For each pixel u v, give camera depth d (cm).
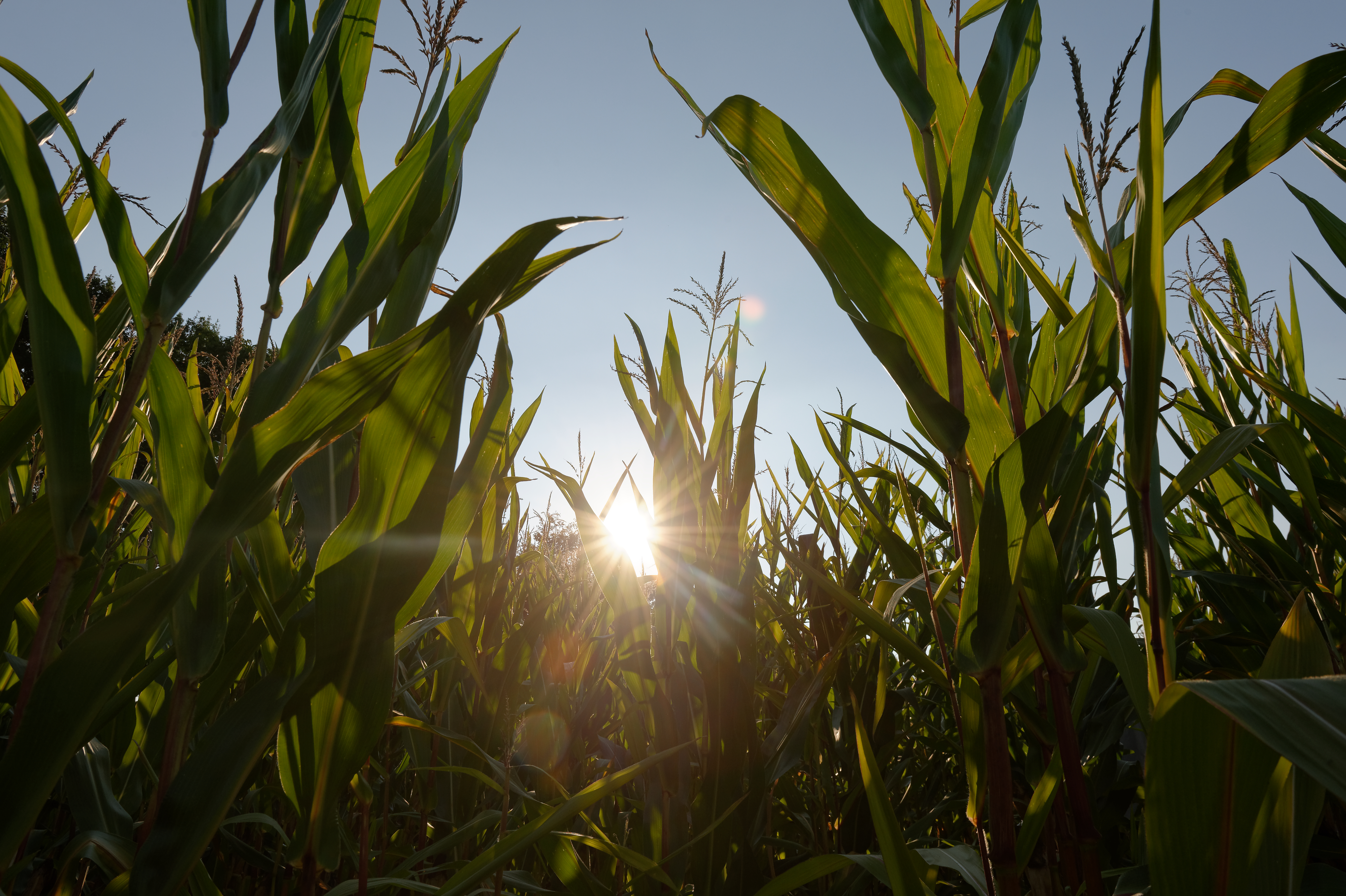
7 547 88
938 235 101
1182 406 186
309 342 87
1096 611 100
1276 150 99
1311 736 42
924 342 104
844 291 107
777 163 104
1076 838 105
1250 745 58
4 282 160
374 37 111
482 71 105
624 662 149
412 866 121
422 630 118
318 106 106
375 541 78
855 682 160
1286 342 202
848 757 155
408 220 91
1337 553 182
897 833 75
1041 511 103
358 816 162
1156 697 89
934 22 119
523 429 145
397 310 96
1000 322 118
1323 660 65
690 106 113
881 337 97
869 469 167
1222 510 178
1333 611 140
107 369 166
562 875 119
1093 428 108
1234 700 46
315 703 81
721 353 167
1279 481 167
